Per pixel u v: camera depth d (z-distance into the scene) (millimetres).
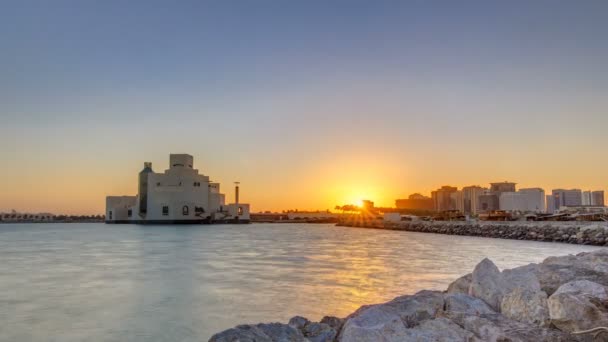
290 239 62562
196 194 140750
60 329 13234
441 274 23484
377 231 100812
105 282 21547
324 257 34031
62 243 53094
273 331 8586
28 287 20250
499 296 8711
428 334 7082
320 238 65938
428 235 77438
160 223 136000
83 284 20953
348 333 7316
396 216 143500
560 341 6543
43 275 24141
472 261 30344
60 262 30797
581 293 7723
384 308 8172
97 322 13938
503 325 7168
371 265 28031
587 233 49719
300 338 8453
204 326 13414
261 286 19891
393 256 34469
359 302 16344
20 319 14383
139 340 12133
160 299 17234
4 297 17922
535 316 7449
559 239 53781
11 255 36594
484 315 7762
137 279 22406
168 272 24984
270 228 126812
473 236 71875
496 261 30281
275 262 30250
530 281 9148
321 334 8875
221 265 28547
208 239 62312
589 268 10180
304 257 34031
